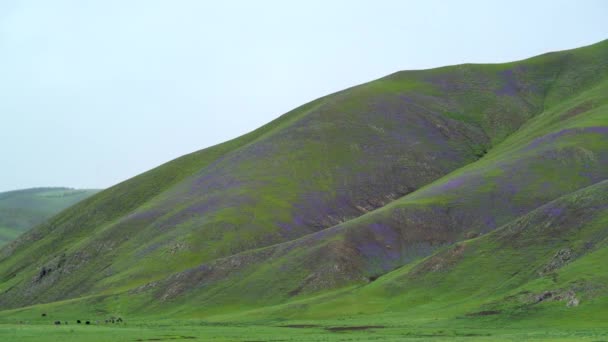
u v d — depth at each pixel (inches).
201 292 6082.7
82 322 5398.6
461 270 5078.7
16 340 3545.8
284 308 5137.8
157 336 3705.7
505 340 2920.8
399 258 6245.1
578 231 4958.2
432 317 4291.3
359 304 5002.5
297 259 6166.3
